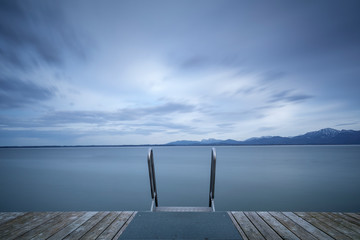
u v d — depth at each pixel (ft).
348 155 137.69
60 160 107.04
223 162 87.15
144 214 6.53
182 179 42.75
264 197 27.55
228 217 6.31
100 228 6.03
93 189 32.89
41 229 5.98
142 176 46.80
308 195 28.27
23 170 60.75
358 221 6.44
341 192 29.99
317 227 6.02
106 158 122.42
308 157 118.93
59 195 29.25
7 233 5.73
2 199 27.20
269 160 98.02
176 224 5.81
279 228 5.96
